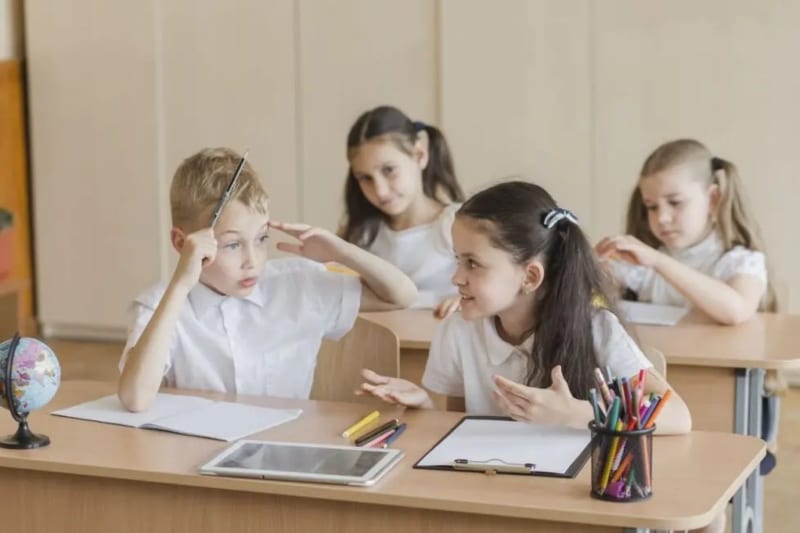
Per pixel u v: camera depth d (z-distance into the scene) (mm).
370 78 6227
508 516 2098
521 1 5898
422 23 6094
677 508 2025
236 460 2297
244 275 2824
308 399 3041
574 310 2561
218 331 2982
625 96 5793
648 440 2072
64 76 6742
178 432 2539
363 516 2215
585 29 5816
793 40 5500
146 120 6633
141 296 2980
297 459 2295
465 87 6047
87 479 2408
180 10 6500
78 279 6902
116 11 6598
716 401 3262
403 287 3141
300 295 3057
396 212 4125
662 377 2752
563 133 5918
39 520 2455
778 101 5559
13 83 6754
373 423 2596
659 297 3961
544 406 2357
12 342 2441
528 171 5996
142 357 2680
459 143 6086
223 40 6449
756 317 3736
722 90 5641
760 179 5625
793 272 5621
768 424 3596
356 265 3100
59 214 6879
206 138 6543
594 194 5898
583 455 2295
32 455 2398
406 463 2301
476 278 2539
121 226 6770
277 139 6426
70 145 6793
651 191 3869
